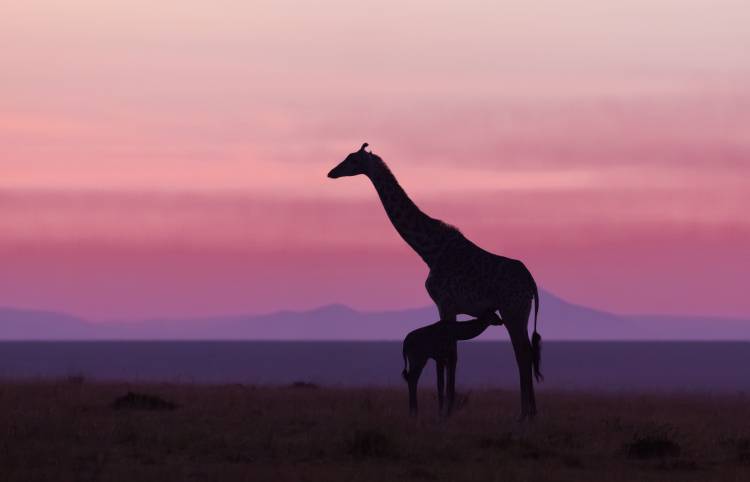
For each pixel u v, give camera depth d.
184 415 64.06
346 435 54.12
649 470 48.00
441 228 66.69
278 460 48.59
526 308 63.25
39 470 44.06
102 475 43.50
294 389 94.62
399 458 49.56
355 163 68.69
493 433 57.34
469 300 63.81
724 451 54.03
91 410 66.69
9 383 90.88
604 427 60.91
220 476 43.44
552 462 49.47
